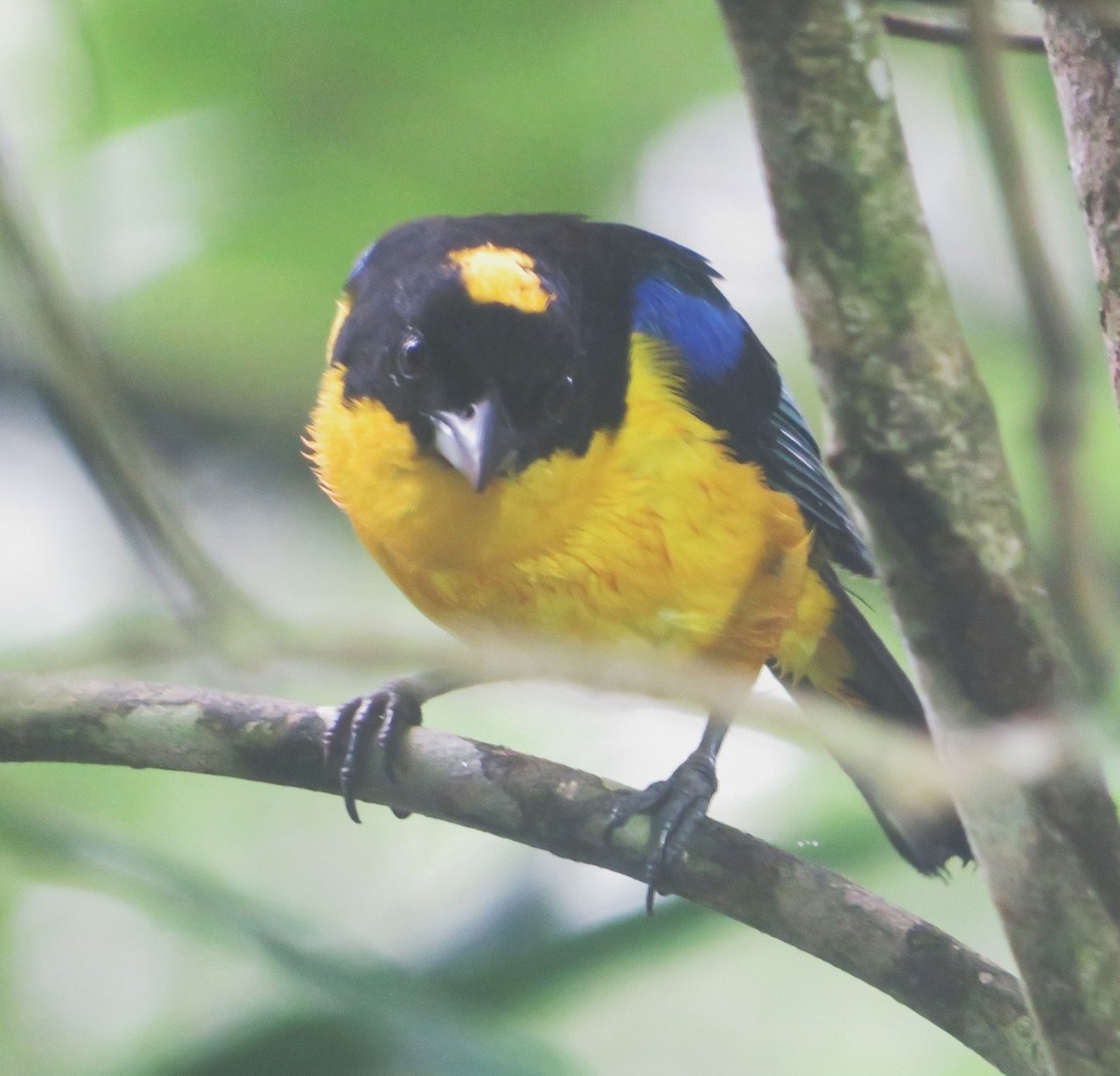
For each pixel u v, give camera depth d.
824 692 12.20
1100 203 7.14
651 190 17.03
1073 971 6.11
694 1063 14.57
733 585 10.48
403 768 9.03
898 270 5.55
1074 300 13.87
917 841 10.30
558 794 8.84
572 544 10.15
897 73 17.05
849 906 7.88
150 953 14.32
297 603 17.12
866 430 5.71
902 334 5.62
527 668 7.10
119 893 8.89
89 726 8.70
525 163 16.38
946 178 16.86
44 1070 13.85
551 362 9.79
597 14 15.70
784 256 5.62
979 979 7.57
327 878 14.54
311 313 17.14
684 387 10.44
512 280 9.86
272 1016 8.80
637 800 8.81
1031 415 5.74
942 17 8.30
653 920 9.67
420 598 10.71
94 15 14.69
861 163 5.45
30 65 14.30
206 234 16.03
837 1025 15.05
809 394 17.31
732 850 8.23
